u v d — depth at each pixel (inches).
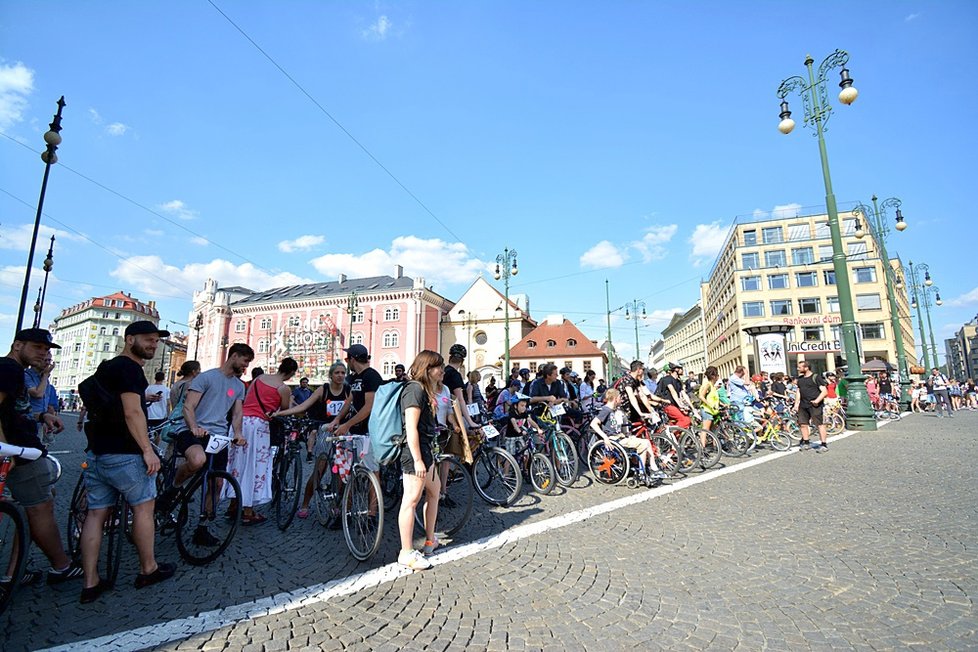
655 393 381.1
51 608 137.3
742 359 2301.9
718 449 344.8
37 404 213.8
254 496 224.2
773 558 163.8
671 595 137.7
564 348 2304.4
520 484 249.8
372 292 2544.3
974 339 6353.3
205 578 159.2
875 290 2166.6
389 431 170.4
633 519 216.5
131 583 155.7
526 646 112.4
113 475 147.0
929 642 110.4
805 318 2233.0
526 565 163.9
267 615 130.6
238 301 2979.8
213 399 206.1
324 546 193.9
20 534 137.0
